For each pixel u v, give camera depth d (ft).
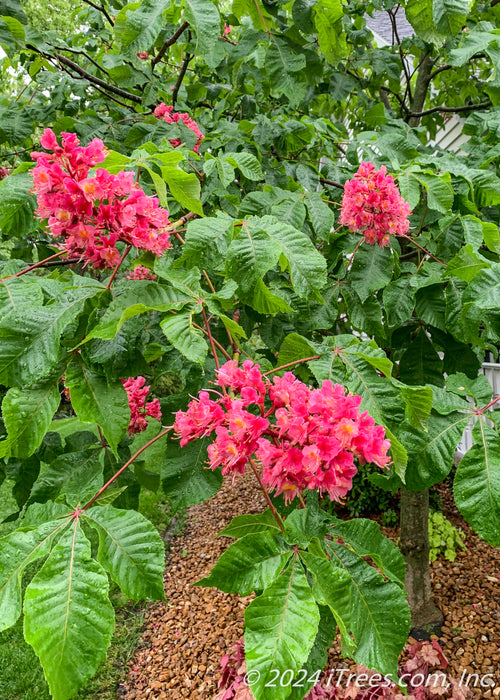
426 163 6.95
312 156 12.03
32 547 3.21
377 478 5.45
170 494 5.70
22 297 4.09
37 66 10.47
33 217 4.81
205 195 7.05
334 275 7.09
